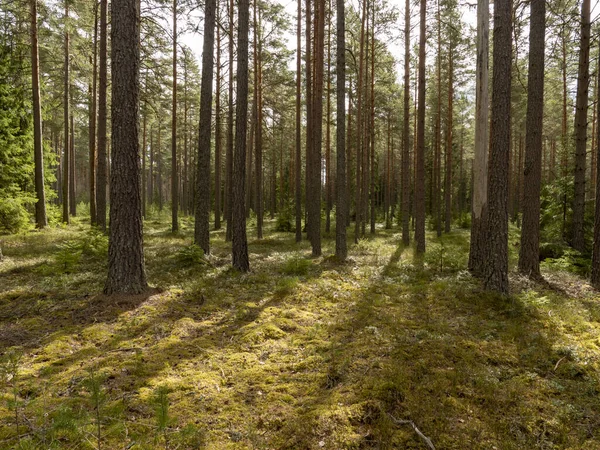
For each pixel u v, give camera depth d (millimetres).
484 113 9273
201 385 4133
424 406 3811
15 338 5238
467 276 9344
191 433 3029
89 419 3389
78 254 9727
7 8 16094
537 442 3379
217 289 8156
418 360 4719
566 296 7922
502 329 5918
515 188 34656
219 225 26047
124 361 4629
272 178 41125
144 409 3668
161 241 17000
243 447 3193
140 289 7219
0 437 3107
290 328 5984
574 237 11977
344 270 10914
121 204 7043
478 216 10156
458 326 6047
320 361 4766
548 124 28641
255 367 4625
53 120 28031
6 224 16344
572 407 3830
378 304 7285
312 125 18406
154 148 50406
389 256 13875
